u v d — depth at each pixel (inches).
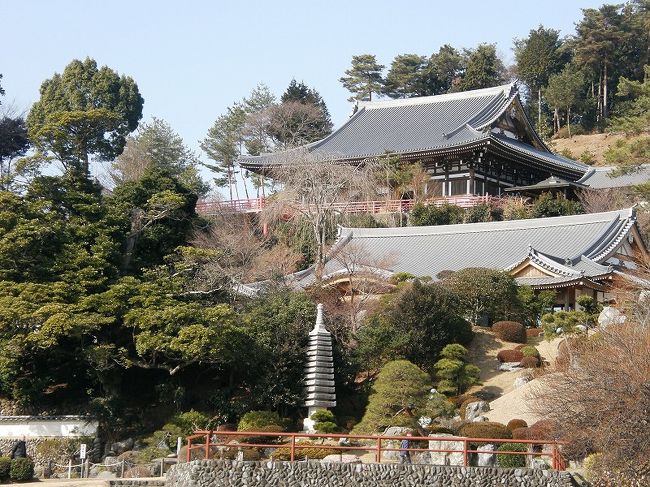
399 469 1165.1
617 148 2452.0
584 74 5093.5
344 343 1755.7
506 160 3213.6
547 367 1599.4
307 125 4168.3
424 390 1562.5
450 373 1686.8
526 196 3213.6
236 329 1606.8
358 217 2824.8
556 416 1216.2
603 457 1166.3
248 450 1359.5
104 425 1617.9
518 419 1456.7
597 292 2089.1
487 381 1743.4
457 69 5118.1
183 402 1668.3
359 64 5049.2
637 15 5073.8
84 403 1675.7
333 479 1161.4
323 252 2301.9
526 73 5187.0
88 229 1779.0
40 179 1819.6
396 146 3284.9
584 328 1763.0
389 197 3009.4
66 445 1556.3
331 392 1630.2
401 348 1747.0
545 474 1156.5
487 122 3294.8
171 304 1628.9
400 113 3622.0
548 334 1790.1
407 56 5044.3
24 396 1644.9
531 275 2100.1
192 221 2068.2
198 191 3602.4
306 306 1736.0
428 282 1999.3
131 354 1660.9
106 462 1530.5
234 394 1695.4
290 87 4532.5
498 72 5177.2
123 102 3673.7
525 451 1263.5
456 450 1204.5
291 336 1670.8
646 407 1158.3
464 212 2881.4
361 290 2053.4
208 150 4052.7
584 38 5004.9
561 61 5211.6
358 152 3275.1
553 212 2810.0
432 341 1770.4
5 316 1528.1
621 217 2338.8
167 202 1877.5
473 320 1962.4
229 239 2378.2
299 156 2780.5
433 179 3211.1
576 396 1200.8
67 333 1526.8
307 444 1339.8
